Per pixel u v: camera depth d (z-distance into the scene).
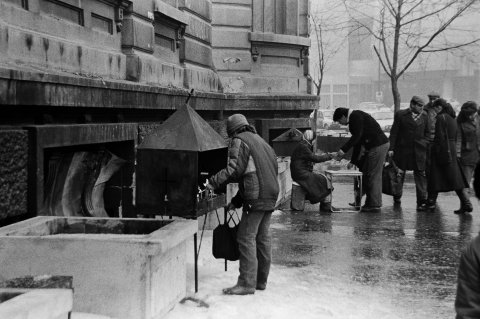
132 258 5.08
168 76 10.63
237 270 7.29
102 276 5.12
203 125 6.76
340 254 8.52
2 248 5.23
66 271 5.16
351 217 11.81
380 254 8.55
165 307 5.50
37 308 3.49
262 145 6.52
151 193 6.52
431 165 12.41
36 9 6.93
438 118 12.24
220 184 6.45
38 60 6.73
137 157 6.54
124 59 9.11
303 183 12.34
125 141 8.70
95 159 8.00
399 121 13.14
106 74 8.49
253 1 15.98
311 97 17.08
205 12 13.14
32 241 5.20
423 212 12.48
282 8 16.80
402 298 6.43
